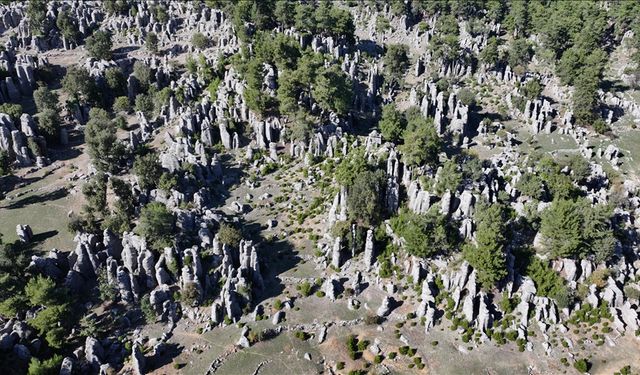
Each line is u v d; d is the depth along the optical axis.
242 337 111.44
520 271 121.75
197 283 117.62
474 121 180.00
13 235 130.88
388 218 133.50
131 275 116.88
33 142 155.75
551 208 122.62
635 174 160.62
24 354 103.44
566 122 176.75
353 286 122.12
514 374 106.88
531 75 198.75
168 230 121.69
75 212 138.75
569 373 106.88
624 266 124.38
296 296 121.06
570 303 116.94
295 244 133.62
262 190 149.25
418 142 132.75
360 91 185.38
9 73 187.00
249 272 121.94
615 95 188.88
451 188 126.88
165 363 107.69
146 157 138.38
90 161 157.75
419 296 120.62
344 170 131.75
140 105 173.38
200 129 162.38
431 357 109.94
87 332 108.81
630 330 114.81
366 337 113.75
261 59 177.38
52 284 107.19
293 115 160.62
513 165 149.62
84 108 179.50
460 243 124.31
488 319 114.31
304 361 109.19
